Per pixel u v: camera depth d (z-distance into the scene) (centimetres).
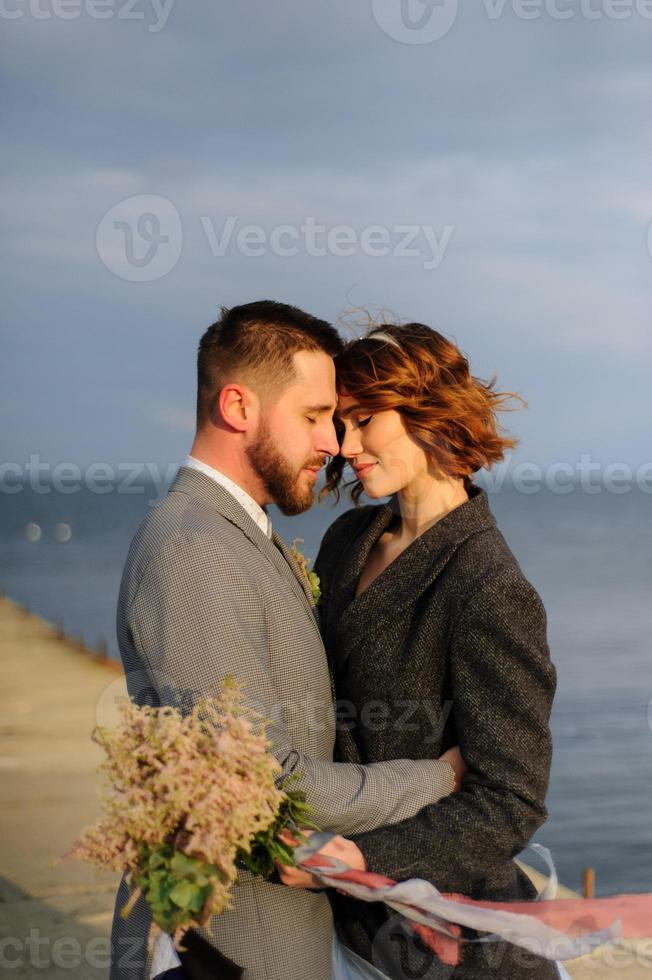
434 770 394
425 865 375
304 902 397
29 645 4700
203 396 419
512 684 386
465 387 429
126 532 15825
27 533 15550
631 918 395
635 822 2497
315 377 407
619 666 4616
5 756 2317
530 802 382
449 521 422
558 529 16075
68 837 1488
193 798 326
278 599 400
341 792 372
